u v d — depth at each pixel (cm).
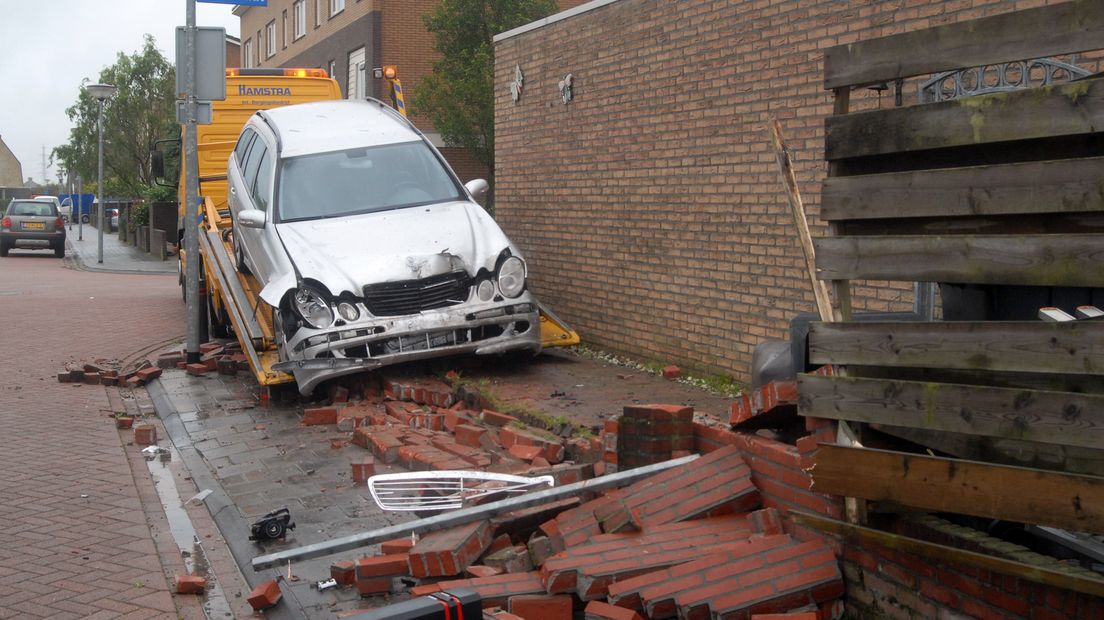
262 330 1020
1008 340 338
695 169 959
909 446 411
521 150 1300
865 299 732
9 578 543
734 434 547
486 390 891
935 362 359
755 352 582
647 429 581
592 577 458
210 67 1198
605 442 603
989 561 339
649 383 945
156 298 2059
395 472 735
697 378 956
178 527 656
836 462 380
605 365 1052
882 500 368
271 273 976
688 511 519
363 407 930
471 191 1097
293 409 982
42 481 738
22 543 601
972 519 422
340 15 3148
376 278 926
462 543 507
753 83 873
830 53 393
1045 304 399
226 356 1253
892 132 374
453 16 2153
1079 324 320
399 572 518
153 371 1178
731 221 911
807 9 807
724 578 450
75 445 852
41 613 495
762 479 516
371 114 1201
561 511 548
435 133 2658
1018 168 335
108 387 1145
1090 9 317
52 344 1438
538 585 473
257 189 1107
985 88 625
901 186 372
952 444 374
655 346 1035
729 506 518
